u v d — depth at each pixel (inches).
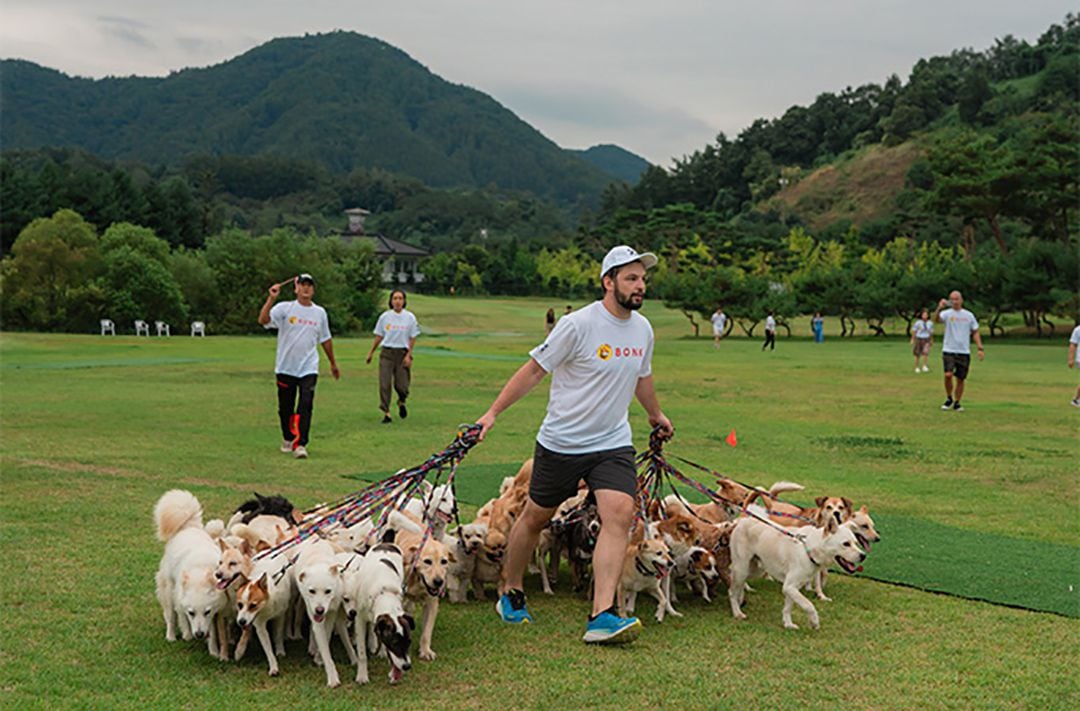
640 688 246.7
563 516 328.8
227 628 275.6
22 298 2684.5
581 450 294.0
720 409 865.5
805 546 293.7
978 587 333.7
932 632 291.3
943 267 2935.5
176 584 268.5
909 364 1513.3
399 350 729.6
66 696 236.4
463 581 320.8
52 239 2723.9
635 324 301.4
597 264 5044.3
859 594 328.5
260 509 335.0
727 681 251.9
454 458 306.3
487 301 4434.1
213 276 3065.9
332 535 311.6
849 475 540.7
